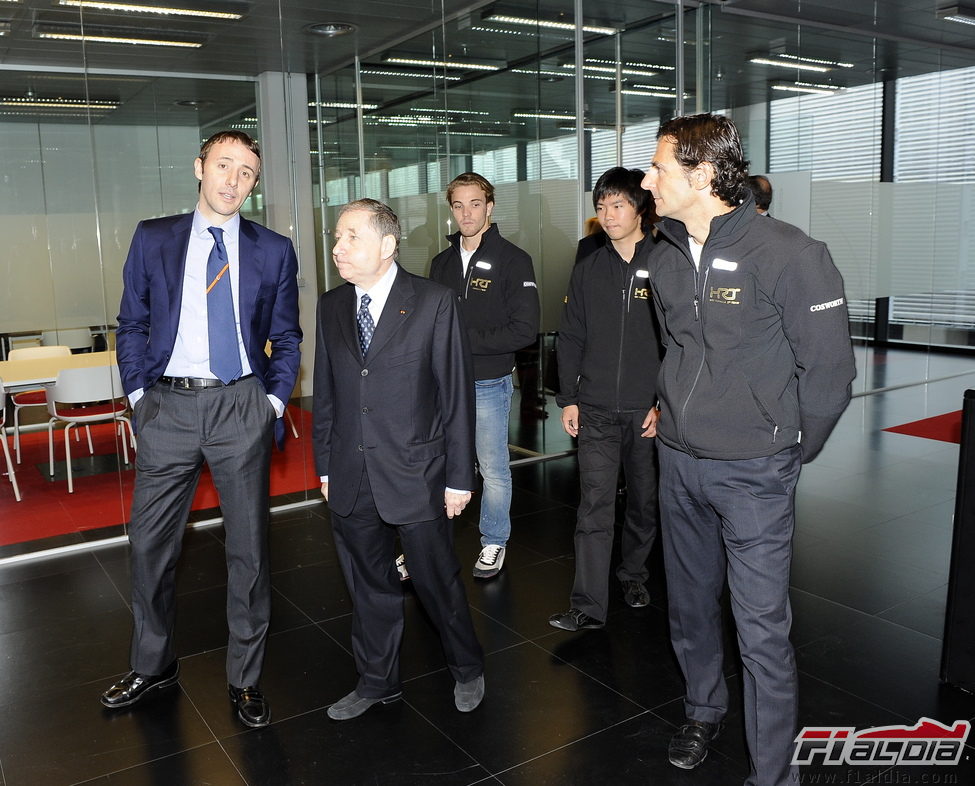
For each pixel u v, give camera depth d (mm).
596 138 5605
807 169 6461
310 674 2768
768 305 1867
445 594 2408
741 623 1974
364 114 4902
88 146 4109
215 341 2430
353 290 2359
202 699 2619
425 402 2316
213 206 2391
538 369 5539
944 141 7105
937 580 3385
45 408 4043
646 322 2814
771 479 1914
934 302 7418
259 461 2510
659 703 2518
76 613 3320
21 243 3988
